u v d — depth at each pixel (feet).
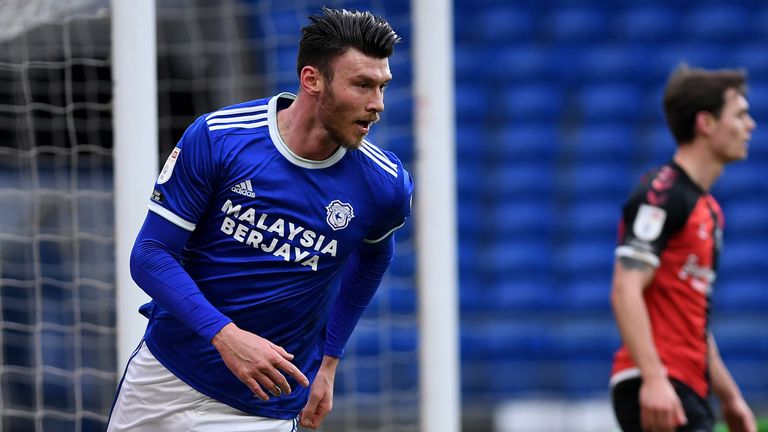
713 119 47.39
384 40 30.40
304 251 32.60
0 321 56.85
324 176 32.22
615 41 135.74
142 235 31.83
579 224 122.72
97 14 48.26
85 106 48.03
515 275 118.83
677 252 47.03
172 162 31.68
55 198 72.02
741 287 119.85
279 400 34.55
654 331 47.37
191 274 33.19
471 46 136.26
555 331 107.96
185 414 33.91
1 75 59.11
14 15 51.52
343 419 92.79
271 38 97.81
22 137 60.34
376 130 94.07
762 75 133.80
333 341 36.76
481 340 107.14
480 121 130.31
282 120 32.12
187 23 91.56
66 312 73.92
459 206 123.75
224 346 30.76
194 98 89.20
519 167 126.82
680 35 136.56
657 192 46.91
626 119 130.21
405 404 93.86
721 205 125.39
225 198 32.01
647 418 45.80
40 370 53.06
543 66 134.00
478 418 96.27
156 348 34.04
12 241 74.49
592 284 118.01
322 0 74.59
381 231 34.37
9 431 73.20
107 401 71.26
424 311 50.01
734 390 50.24
